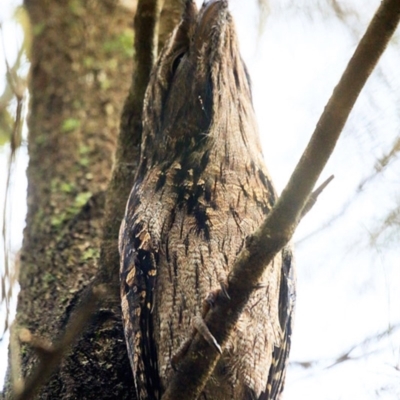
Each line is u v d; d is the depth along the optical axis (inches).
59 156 406.0
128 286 319.9
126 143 367.9
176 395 261.9
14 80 302.8
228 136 339.6
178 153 344.5
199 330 255.8
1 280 281.1
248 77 371.9
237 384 312.2
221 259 316.2
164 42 402.0
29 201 399.9
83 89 422.3
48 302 361.7
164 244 320.5
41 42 434.9
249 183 332.2
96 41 434.3
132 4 448.8
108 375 338.6
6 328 278.4
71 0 440.1
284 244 249.3
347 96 236.1
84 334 342.6
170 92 355.6
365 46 234.7
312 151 240.4
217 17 350.0
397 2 231.3
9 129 353.4
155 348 317.4
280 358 321.7
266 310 315.6
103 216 378.6
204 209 322.7
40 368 245.1
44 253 377.7
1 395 312.7
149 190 333.1
